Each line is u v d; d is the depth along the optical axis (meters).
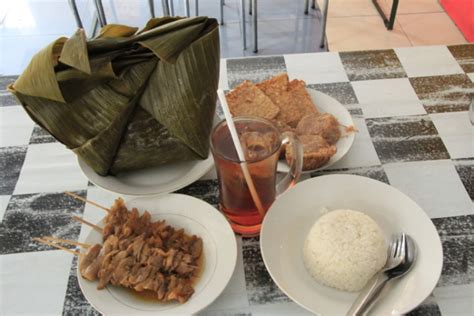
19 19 2.69
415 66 1.13
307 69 1.13
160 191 0.84
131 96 0.81
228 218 0.79
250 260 0.76
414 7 2.73
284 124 0.92
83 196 0.87
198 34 0.81
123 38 0.78
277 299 0.71
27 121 1.02
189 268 0.69
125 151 0.85
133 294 0.68
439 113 1.00
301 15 2.69
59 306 0.71
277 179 0.87
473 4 2.33
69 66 0.75
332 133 0.90
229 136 0.74
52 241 0.78
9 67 2.37
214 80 0.85
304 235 0.76
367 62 1.15
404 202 0.77
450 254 0.75
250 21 2.64
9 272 0.75
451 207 0.82
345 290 0.68
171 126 0.84
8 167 0.93
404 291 0.65
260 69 1.14
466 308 0.68
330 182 0.80
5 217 0.83
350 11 2.72
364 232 0.70
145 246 0.70
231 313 0.69
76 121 0.80
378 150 0.93
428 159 0.91
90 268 0.69
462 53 1.16
